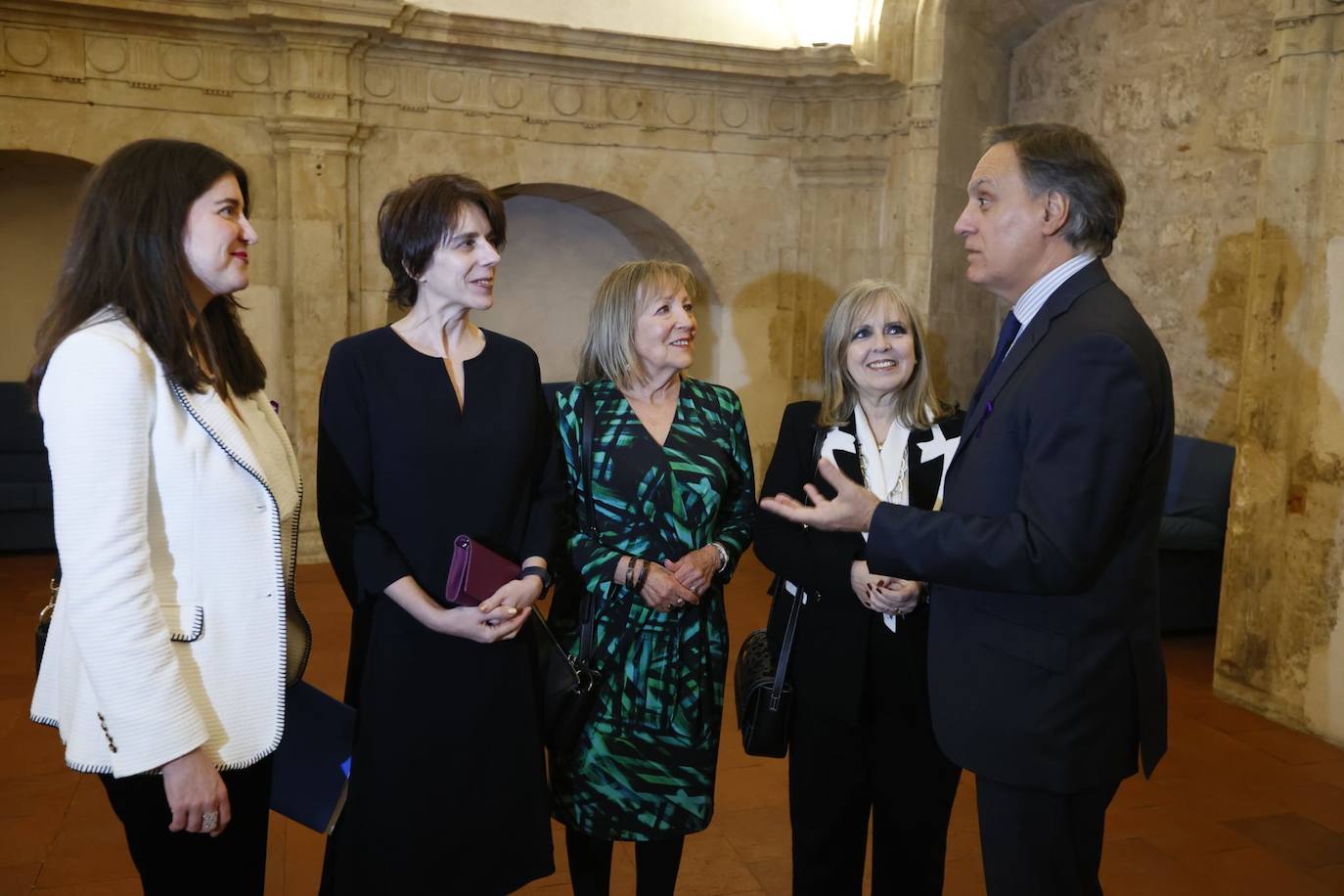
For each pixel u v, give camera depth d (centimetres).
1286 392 406
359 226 655
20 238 708
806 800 235
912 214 684
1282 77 397
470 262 206
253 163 635
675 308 241
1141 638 178
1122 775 178
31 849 301
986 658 178
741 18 723
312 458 654
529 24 654
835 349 236
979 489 177
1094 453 161
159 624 156
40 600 566
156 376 163
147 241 162
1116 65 639
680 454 240
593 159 703
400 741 203
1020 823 175
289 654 194
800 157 742
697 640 238
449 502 207
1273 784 358
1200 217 586
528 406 220
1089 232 177
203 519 167
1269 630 420
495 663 210
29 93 588
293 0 598
